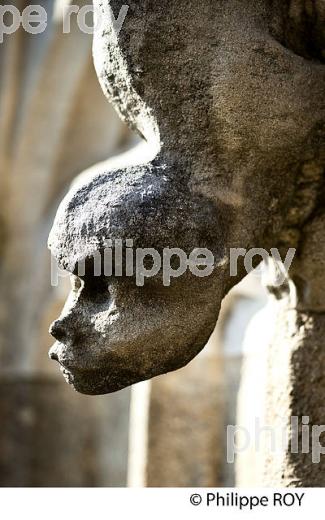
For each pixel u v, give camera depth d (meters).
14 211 4.06
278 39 1.56
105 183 1.50
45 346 4.02
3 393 4.07
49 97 3.89
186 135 1.53
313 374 1.68
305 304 1.68
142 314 1.47
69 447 3.94
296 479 1.69
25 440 4.00
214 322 1.50
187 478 2.94
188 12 1.52
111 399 3.88
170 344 1.48
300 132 1.54
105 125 3.89
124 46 1.53
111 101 1.61
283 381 1.71
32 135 3.96
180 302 1.48
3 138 3.99
